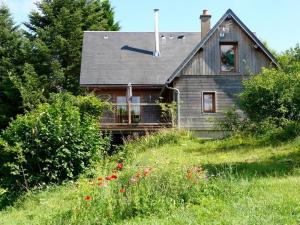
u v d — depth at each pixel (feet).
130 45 110.32
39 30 135.44
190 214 28.17
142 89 101.91
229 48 92.79
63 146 47.47
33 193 44.96
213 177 36.24
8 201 44.93
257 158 51.08
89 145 50.24
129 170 35.88
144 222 27.55
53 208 37.27
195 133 90.33
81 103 69.87
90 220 29.63
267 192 32.07
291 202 28.99
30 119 48.47
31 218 35.91
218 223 25.82
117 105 91.20
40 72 133.59
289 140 60.95
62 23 136.77
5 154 46.62
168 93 98.43
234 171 42.29
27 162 47.11
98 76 100.12
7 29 136.15
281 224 24.88
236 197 31.35
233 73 91.81
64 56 135.85
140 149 70.03
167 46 110.83
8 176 46.60
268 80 70.33
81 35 136.98
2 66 130.82
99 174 43.68
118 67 103.14
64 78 131.54
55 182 47.73
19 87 122.72
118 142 88.22
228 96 91.50
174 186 31.68
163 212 29.14
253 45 92.12
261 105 70.28
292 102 69.31
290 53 127.54
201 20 106.42
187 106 91.09
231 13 91.61
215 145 66.33
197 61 92.02
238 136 69.87
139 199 30.35
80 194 33.12
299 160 46.19
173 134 75.66
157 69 103.09
